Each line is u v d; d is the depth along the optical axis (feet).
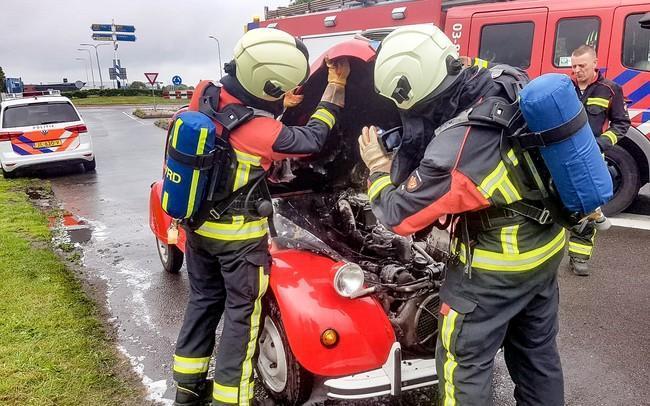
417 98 7.30
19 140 36.99
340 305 8.98
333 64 9.20
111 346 12.87
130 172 39.91
